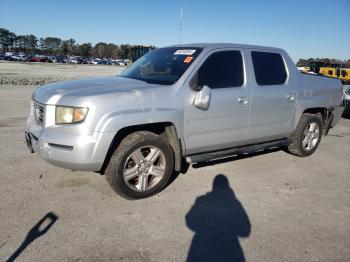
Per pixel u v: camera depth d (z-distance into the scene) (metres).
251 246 3.30
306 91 5.94
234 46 5.06
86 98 3.75
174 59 4.79
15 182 4.52
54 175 4.80
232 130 4.94
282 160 6.05
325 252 3.25
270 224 3.74
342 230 3.67
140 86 4.21
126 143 3.98
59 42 150.62
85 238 3.30
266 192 4.60
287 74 5.70
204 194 4.43
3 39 141.00
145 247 3.20
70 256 3.01
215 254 3.15
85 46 147.00
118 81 4.51
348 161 6.20
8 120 8.46
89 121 3.72
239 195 4.46
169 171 4.33
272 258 3.12
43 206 3.90
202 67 4.60
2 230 3.37
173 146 4.40
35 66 51.03
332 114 6.62
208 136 4.69
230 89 4.82
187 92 4.38
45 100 3.97
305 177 5.26
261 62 5.33
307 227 3.71
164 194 4.38
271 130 5.51
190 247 3.24
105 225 3.55
